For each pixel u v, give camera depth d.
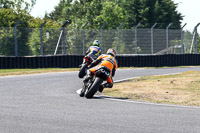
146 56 91.81
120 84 48.28
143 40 96.88
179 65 98.19
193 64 101.38
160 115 26.61
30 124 23.05
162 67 92.38
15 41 79.81
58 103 31.83
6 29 79.00
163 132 21.28
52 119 24.62
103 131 21.34
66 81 52.03
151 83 49.38
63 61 83.38
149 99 35.75
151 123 23.70
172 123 23.78
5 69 77.19
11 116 25.52
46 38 84.19
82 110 28.34
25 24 135.38
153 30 97.94
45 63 81.31
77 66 85.19
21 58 78.69
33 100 33.56
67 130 21.53
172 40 100.81
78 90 41.62
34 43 82.44
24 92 39.56
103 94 38.94
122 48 94.69
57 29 86.12
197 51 104.00
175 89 43.28
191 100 35.28
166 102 33.81
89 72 36.00
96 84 34.25
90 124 23.20
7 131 21.25
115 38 93.81
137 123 23.66
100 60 36.00
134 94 39.09
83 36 90.06
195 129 22.17
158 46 98.69
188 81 51.12
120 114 26.81
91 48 45.31
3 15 131.00
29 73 67.94
